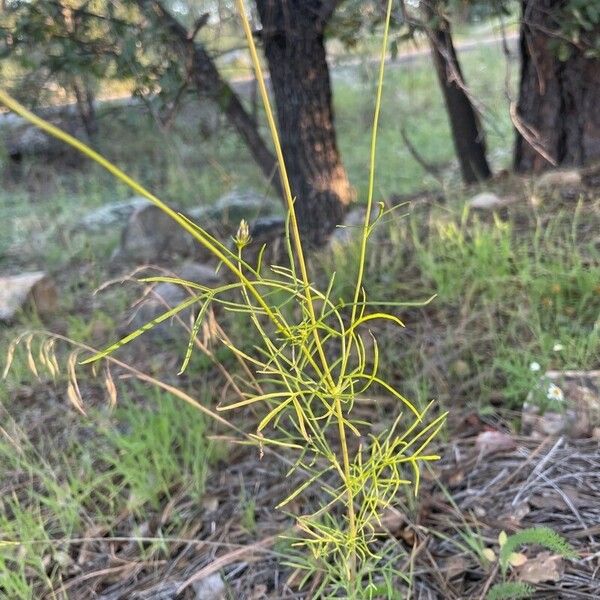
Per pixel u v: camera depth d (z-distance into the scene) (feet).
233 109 14.40
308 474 7.03
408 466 6.77
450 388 7.80
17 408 9.62
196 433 7.69
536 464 6.37
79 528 7.10
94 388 9.84
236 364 9.20
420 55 28.71
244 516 6.76
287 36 11.73
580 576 5.13
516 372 7.27
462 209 11.48
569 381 7.11
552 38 11.60
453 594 5.28
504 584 4.94
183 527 6.89
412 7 10.38
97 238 17.93
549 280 8.54
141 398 9.27
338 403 3.85
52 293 13.34
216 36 12.72
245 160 23.07
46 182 23.49
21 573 6.32
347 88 32.71
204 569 5.98
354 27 11.60
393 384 8.12
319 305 9.54
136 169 22.91
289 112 12.35
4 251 17.69
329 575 5.05
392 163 23.24
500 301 8.65
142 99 11.87
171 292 11.44
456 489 6.38
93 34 11.60
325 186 12.70
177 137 21.25
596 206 10.52
